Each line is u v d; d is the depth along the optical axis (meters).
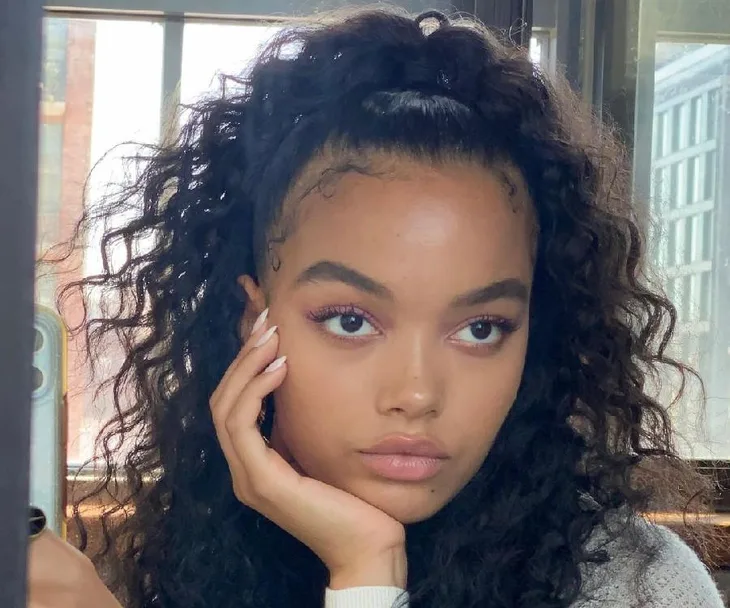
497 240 0.53
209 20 1.16
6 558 0.18
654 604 0.60
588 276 0.62
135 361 0.68
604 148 0.70
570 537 0.60
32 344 0.18
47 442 0.42
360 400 0.52
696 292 1.10
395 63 0.56
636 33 1.10
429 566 0.59
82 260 0.71
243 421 0.55
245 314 0.61
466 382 0.53
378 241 0.51
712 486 0.89
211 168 0.62
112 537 0.68
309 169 0.54
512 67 0.60
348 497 0.54
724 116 1.11
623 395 0.65
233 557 0.62
